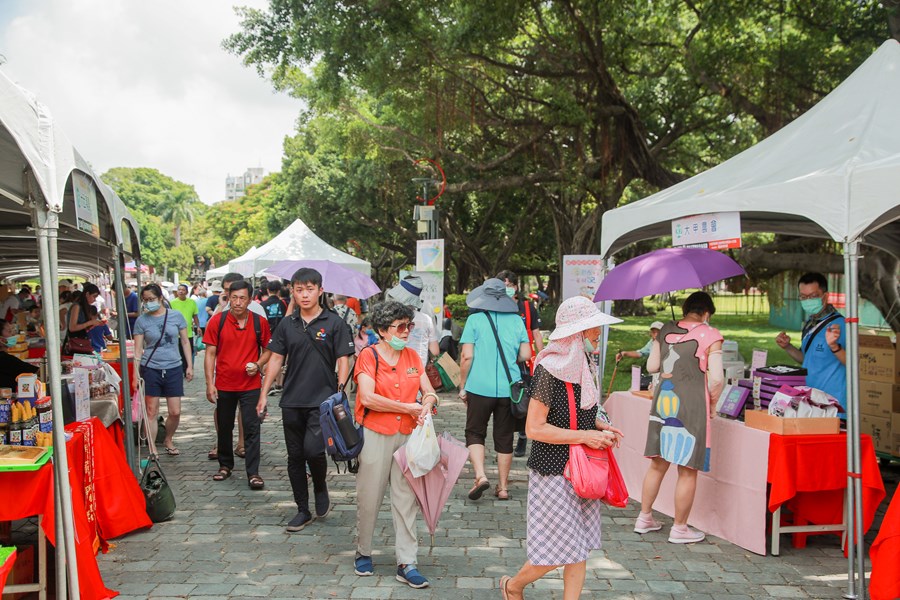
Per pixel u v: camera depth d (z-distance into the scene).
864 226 4.44
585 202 24.06
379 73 14.62
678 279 5.54
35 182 3.44
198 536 5.46
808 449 5.08
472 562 4.98
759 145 6.39
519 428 6.69
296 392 5.48
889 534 4.13
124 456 6.15
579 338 3.68
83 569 4.16
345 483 7.08
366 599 4.34
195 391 13.24
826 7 13.74
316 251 16.81
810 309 6.14
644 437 6.53
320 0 13.88
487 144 23.41
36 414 4.34
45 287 3.52
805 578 4.75
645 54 18.27
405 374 4.66
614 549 5.30
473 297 6.69
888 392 7.62
